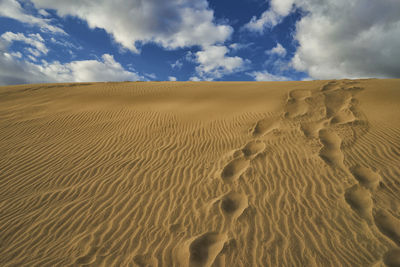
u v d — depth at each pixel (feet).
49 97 49.24
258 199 15.02
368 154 18.40
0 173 19.27
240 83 53.78
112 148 23.66
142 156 21.72
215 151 21.76
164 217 14.06
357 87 35.09
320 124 24.64
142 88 53.83
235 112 31.35
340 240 11.73
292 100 32.40
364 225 12.39
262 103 33.37
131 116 33.47
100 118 33.24
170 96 46.14
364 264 10.48
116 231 13.12
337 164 17.63
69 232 13.12
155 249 11.87
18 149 23.93
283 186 16.02
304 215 13.46
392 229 12.00
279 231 12.55
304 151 19.84
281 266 10.69
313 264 10.69
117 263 11.14
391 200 13.73
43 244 12.35
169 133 26.71
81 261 11.28
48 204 15.43
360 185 15.17
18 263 11.26
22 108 40.22
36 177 18.65
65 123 31.58
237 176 17.49
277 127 25.03
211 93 45.32
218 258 11.24
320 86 37.04
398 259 10.53
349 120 24.71
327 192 15.03
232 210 14.38
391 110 26.05
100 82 65.10
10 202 15.69
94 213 14.53
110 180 18.03
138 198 15.85
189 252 11.51
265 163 18.75
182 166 19.63
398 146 19.01
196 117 31.17
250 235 12.42
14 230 13.26
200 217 13.89
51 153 22.89
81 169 19.75
